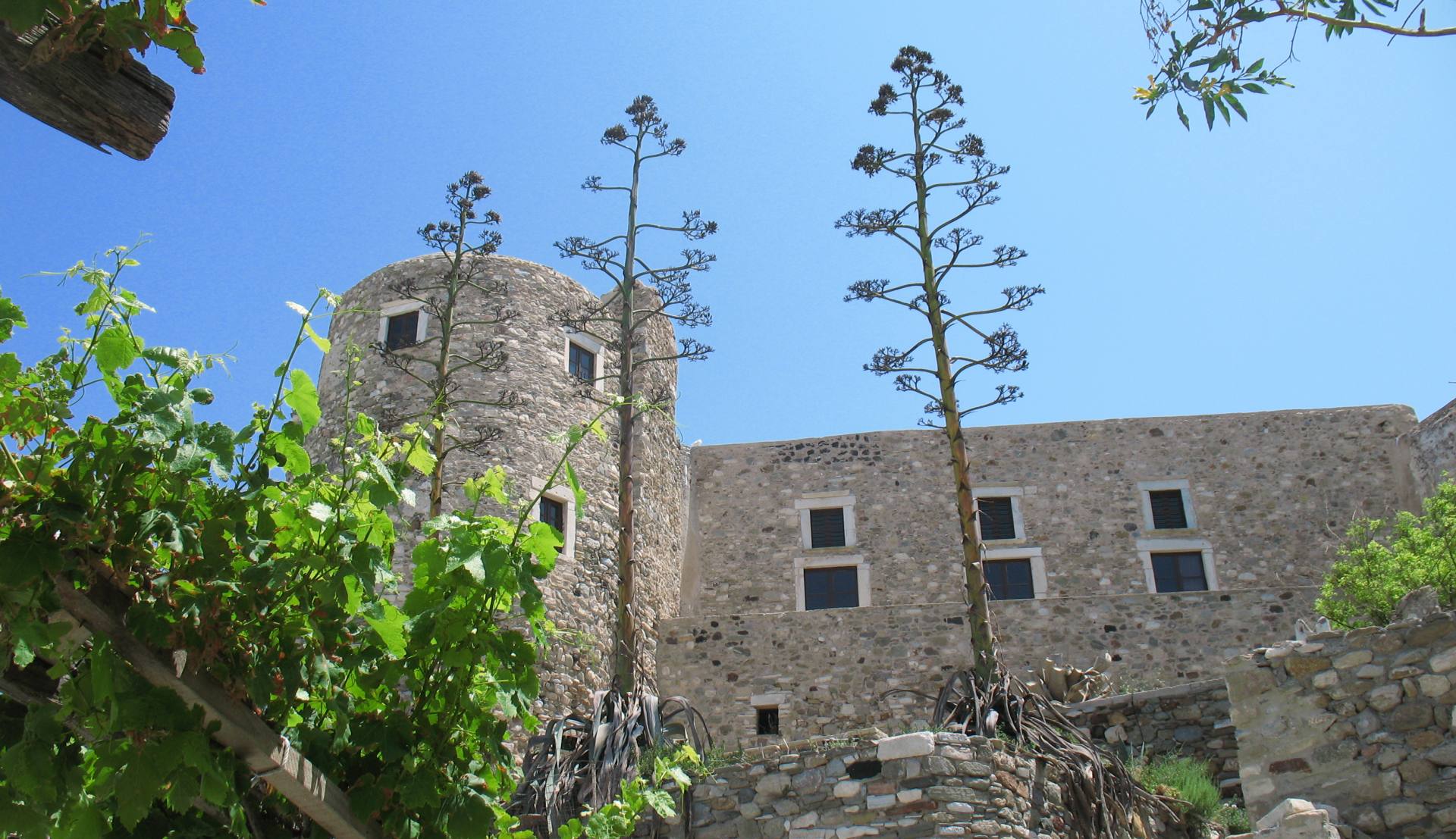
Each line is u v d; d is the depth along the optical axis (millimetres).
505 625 18109
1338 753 10805
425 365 20203
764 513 25656
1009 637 20484
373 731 5684
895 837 10398
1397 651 10883
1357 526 20578
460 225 17391
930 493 25547
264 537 5297
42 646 4578
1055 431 25969
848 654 20453
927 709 19812
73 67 4012
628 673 14250
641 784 6871
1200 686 13820
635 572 20188
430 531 5836
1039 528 25078
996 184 15164
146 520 4910
